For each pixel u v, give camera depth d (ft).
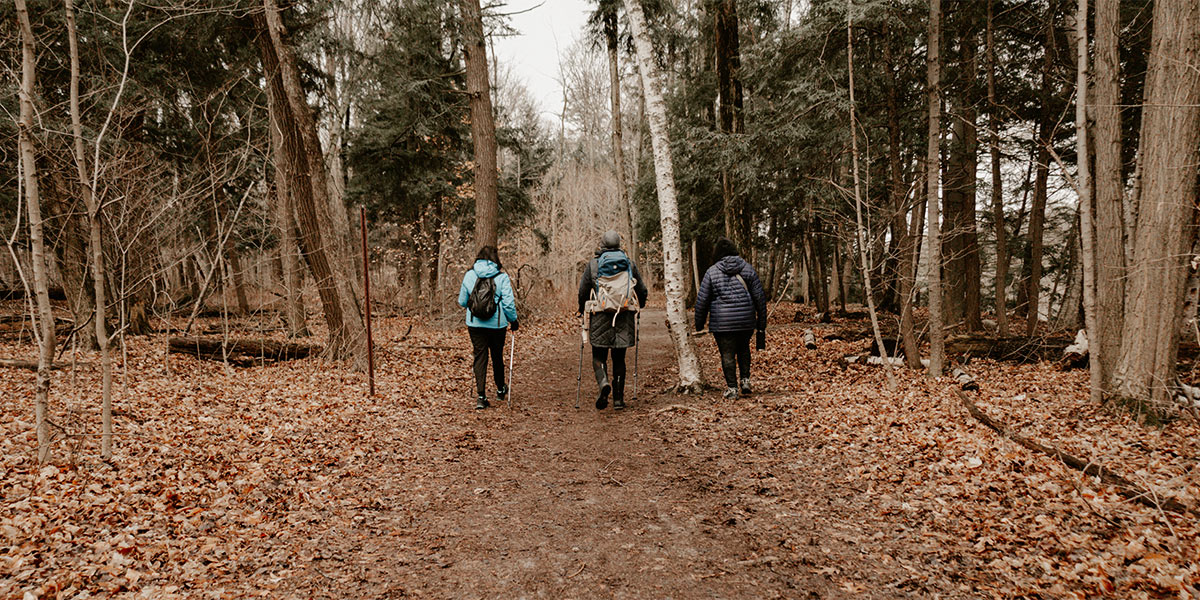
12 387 21.95
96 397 20.54
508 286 21.38
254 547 10.64
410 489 13.70
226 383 24.76
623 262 20.13
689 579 9.66
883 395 21.53
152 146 32.35
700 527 11.59
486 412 20.83
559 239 98.17
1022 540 10.27
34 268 12.60
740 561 10.20
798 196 44.34
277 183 35.04
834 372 27.78
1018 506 11.55
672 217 21.58
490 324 21.21
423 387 24.86
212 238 30.25
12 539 10.09
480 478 14.43
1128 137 31.71
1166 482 12.14
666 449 16.33
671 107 61.72
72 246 29.32
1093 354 18.19
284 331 47.19
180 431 16.84
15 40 20.42
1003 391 21.52
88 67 28.78
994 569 9.50
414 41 41.47
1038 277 39.52
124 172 21.45
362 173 55.88
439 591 9.37
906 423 17.33
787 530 11.29
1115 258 18.15
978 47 34.40
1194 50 15.06
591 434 17.98
